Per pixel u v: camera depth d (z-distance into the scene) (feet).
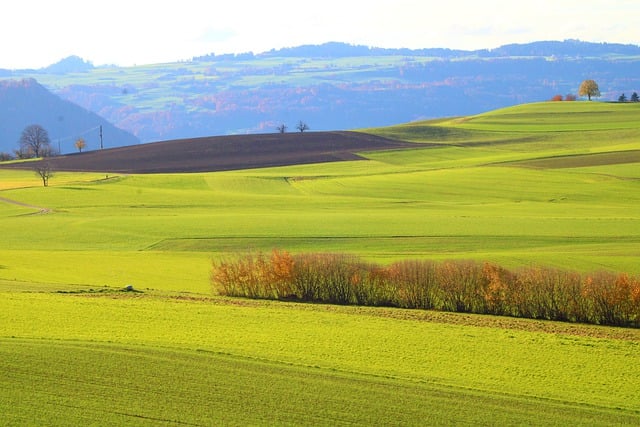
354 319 313.12
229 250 550.77
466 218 654.94
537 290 338.13
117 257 518.37
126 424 188.55
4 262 476.95
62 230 641.81
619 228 593.83
